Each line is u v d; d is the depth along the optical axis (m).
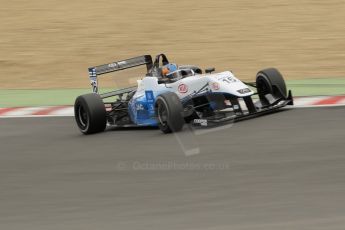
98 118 40.47
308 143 32.69
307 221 21.62
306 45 66.50
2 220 24.64
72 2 86.88
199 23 75.69
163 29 75.38
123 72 45.88
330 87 51.06
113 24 78.25
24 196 27.80
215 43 70.06
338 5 75.94
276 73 41.16
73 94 57.28
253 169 28.78
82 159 33.75
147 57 45.53
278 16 74.88
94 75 44.03
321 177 26.75
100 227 22.81
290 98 40.84
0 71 68.56
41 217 24.62
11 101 55.38
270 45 67.75
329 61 61.59
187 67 42.12
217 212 23.42
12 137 41.06
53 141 39.03
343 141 32.56
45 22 81.00
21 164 33.75
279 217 22.31
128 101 43.53
